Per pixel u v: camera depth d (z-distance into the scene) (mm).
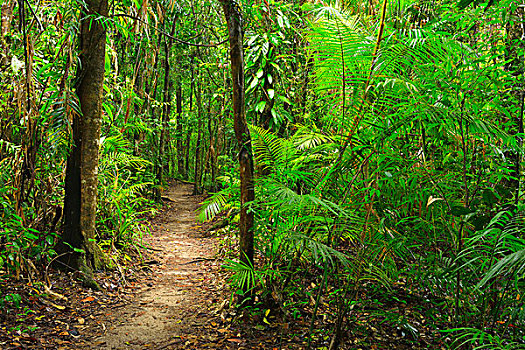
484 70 2404
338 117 3041
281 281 3557
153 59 5871
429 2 3582
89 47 4531
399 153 2938
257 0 5074
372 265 2818
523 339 2531
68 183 4547
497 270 1807
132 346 3107
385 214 2828
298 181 3369
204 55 12781
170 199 13203
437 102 2506
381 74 2768
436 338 3016
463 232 2674
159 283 4754
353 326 3145
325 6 3055
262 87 4809
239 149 3543
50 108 4430
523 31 2975
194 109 18156
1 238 3777
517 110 2793
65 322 3428
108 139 5582
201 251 6488
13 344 2889
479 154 2947
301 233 2877
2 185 3834
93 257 4613
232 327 3357
